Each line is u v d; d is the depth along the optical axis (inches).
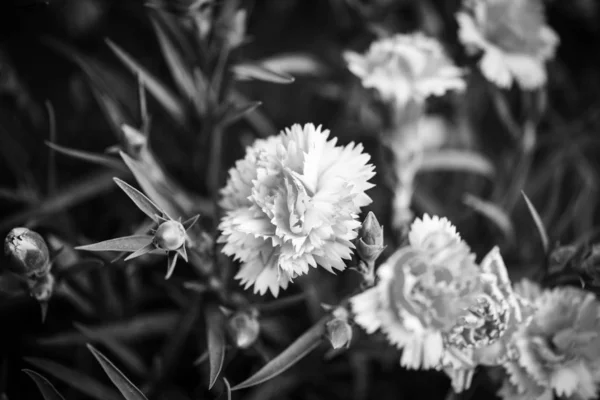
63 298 15.3
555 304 12.7
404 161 14.9
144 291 15.5
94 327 14.5
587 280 12.6
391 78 14.2
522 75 15.0
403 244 12.5
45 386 12.3
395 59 14.1
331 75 17.5
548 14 18.8
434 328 12.1
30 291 12.7
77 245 14.7
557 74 18.1
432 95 16.0
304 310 15.6
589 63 18.8
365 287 12.2
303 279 15.1
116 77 16.9
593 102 18.2
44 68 18.4
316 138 11.9
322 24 19.0
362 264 11.9
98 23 18.4
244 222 11.8
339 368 14.7
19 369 15.8
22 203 16.3
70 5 18.1
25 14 18.1
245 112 14.2
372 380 15.6
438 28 17.4
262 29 19.0
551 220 16.7
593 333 12.6
